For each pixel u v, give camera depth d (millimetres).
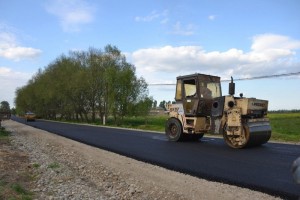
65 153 14852
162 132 25391
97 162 12094
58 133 25734
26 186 9023
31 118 63156
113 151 14484
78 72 57750
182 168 10305
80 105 60375
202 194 7559
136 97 47531
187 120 16875
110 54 55438
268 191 7566
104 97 51750
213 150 13664
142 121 51625
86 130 28859
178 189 8078
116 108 47219
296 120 45344
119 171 10430
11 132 28234
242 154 12359
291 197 7105
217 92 16938
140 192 8258
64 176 10227
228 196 7281
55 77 71500
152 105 48062
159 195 7848
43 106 87312
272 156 11688
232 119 14242
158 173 9758
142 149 14609
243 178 8734
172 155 12688
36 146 18156
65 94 62438
